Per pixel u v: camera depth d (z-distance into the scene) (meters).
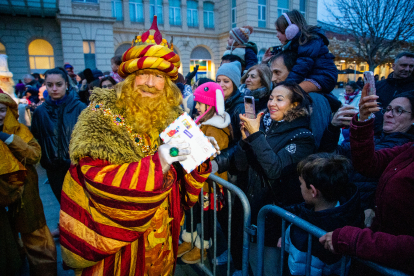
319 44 2.20
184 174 1.35
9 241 1.75
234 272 2.08
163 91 1.16
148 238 1.17
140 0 16.47
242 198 1.53
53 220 2.98
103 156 0.93
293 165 1.51
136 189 0.91
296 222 1.21
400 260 0.81
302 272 1.33
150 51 1.05
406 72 2.49
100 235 1.00
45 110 2.27
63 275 2.13
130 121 1.07
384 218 1.02
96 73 4.88
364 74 1.12
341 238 0.94
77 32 13.28
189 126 1.04
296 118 1.58
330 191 1.28
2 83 3.03
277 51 2.96
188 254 2.15
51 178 2.38
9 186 1.62
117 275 1.10
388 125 1.63
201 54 19.09
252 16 16.95
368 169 1.19
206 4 18.53
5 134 1.58
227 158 1.84
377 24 9.50
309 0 18.41
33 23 13.34
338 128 1.63
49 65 14.11
